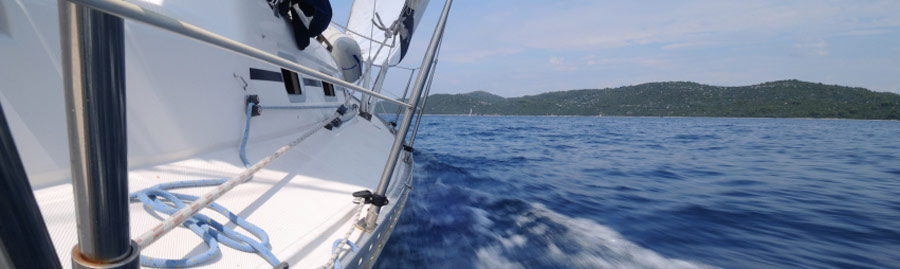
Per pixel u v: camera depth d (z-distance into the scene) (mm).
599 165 8281
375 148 3436
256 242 1228
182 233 1199
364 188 2133
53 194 1123
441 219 3418
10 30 1132
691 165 8680
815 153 12055
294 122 2693
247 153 1975
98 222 449
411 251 2695
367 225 1585
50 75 1210
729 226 3914
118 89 404
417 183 5062
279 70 2596
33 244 381
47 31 1226
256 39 2305
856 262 3154
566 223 3527
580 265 2711
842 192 5879
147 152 1481
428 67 1556
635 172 7387
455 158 8523
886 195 5699
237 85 2035
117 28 383
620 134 20781
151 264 1017
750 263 3027
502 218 3535
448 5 1592
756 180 6789
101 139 404
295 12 2787
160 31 1619
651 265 2830
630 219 3934
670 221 3957
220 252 1179
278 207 1554
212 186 1532
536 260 2707
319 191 1847
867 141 18312
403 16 4684
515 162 8281
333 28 5258
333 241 1449
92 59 364
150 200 1238
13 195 338
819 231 3873
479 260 2639
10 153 327
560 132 21906
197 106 1740
